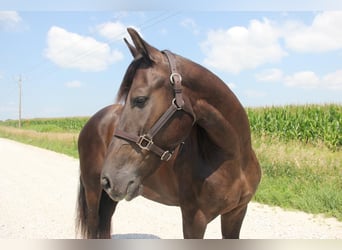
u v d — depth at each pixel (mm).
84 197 3857
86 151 3689
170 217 5723
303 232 4762
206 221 2600
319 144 9180
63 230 4945
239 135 2559
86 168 3678
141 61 2266
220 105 2426
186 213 2621
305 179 6953
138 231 4957
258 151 8555
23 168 11078
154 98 2172
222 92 2436
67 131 27828
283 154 8055
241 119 2564
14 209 6082
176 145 2275
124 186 2139
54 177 9453
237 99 2576
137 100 2168
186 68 2316
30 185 8266
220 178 2508
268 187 6805
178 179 2654
